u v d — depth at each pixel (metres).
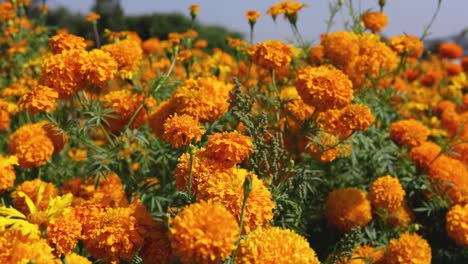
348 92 3.27
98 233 2.32
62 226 2.34
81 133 3.78
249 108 3.34
